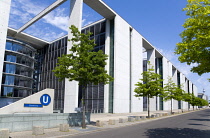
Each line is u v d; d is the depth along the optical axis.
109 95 33.72
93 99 35.12
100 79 14.77
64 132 11.84
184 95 52.62
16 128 11.59
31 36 47.97
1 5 21.55
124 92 36.31
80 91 36.16
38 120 12.84
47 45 51.84
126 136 10.90
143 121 20.78
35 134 10.76
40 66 52.34
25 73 40.94
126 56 38.28
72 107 27.56
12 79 37.31
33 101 19.34
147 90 24.22
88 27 39.91
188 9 9.80
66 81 29.30
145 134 11.63
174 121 21.42
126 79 37.50
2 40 21.22
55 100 42.78
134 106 39.75
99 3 31.55
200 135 11.38
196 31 9.40
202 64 9.52
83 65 14.42
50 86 46.28
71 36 29.69
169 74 67.94
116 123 18.02
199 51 8.92
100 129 13.61
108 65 34.53
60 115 14.34
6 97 35.62
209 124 18.08
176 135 11.27
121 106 34.84
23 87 39.31
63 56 15.10
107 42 35.31
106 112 32.75
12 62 37.62
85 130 12.95
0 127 10.79
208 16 8.81
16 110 18.06
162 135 11.24
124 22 38.47
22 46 40.38
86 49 14.72
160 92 25.58
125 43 38.28
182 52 10.03
